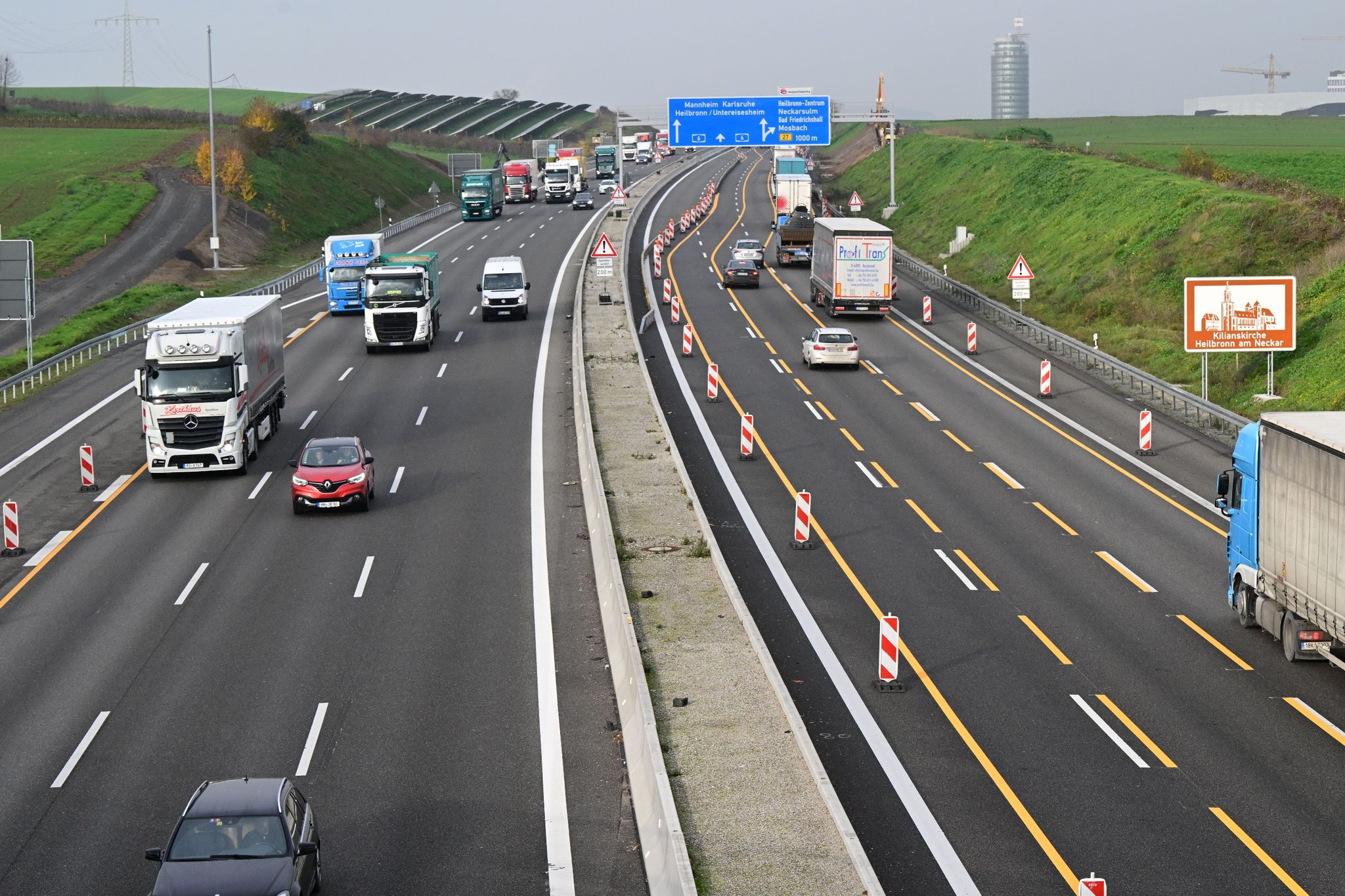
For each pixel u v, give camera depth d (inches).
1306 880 613.6
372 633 987.3
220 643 973.2
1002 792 714.2
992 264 2974.9
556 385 1939.0
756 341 2295.8
